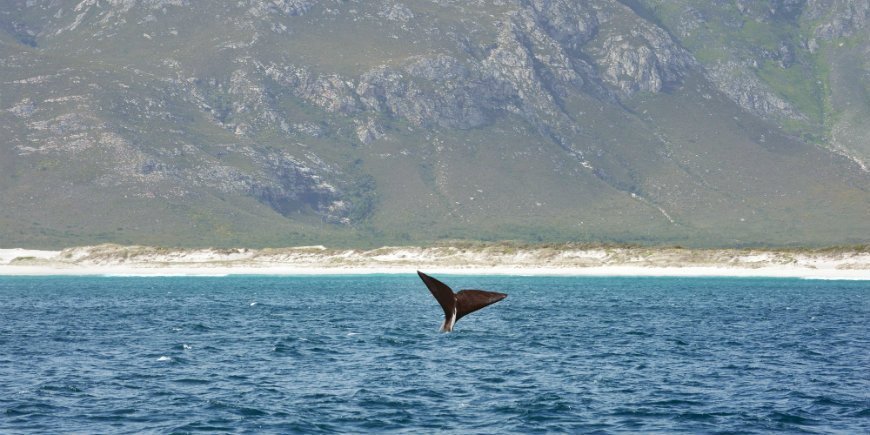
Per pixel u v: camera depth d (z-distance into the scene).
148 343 95.81
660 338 100.31
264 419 57.56
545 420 57.31
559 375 73.69
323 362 81.12
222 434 53.81
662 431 54.59
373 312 138.38
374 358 83.62
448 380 71.25
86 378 72.38
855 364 79.75
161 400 63.34
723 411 59.62
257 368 77.50
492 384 69.44
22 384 69.62
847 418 57.56
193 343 95.69
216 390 67.00
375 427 55.62
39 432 54.38
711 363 80.50
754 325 115.56
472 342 96.56
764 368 77.44
